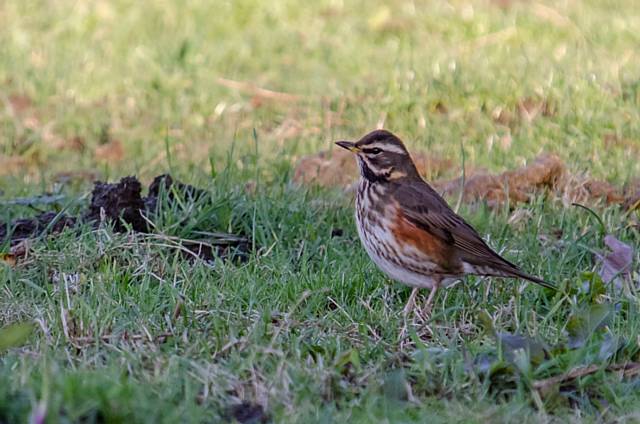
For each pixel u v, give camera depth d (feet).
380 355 33.96
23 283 39.24
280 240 43.14
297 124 61.36
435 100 62.18
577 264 42.42
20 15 77.56
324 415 29.40
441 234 38.83
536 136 57.82
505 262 38.78
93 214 44.09
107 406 27.37
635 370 32.76
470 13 77.41
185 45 70.28
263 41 73.82
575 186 49.55
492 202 49.03
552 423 30.27
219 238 43.42
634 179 51.60
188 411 28.73
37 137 60.75
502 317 37.65
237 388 30.89
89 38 74.33
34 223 44.52
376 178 39.99
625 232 45.01
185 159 57.52
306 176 53.42
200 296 37.83
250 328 35.22
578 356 32.68
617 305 37.45
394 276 39.91
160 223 43.32
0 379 28.02
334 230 45.44
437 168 54.29
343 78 67.77
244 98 65.46
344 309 37.73
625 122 58.95
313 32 75.25
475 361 32.76
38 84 66.33
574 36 72.95
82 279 38.91
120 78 68.18
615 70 65.72
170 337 34.42
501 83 63.52
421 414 30.01
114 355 32.96
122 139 60.90
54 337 34.40
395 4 79.61
